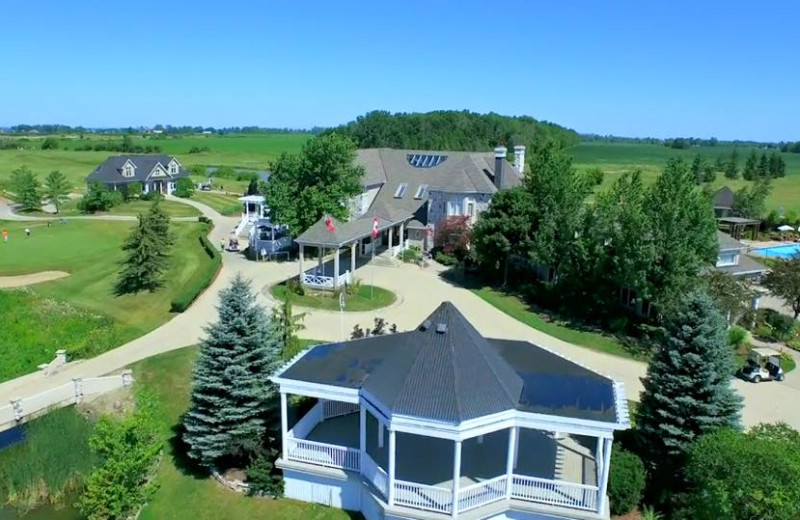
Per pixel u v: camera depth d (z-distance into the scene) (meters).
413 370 22.47
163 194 117.38
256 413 26.66
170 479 26.78
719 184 154.38
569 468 24.08
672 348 25.72
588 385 24.25
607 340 42.69
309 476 24.50
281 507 24.55
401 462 24.23
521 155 77.44
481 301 50.78
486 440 25.89
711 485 20.25
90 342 39.94
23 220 87.25
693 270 40.22
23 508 26.19
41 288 50.66
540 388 23.75
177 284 53.00
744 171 168.75
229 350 26.67
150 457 24.62
